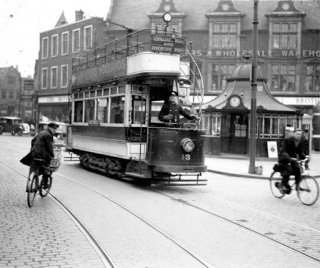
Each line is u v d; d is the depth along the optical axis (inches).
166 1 1680.6
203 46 1647.4
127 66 540.1
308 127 1072.2
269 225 331.9
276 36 1620.3
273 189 534.3
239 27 1616.6
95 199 420.8
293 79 1611.7
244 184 597.6
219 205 414.9
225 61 1625.2
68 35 1953.7
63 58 1979.6
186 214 362.6
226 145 1115.9
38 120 2118.6
